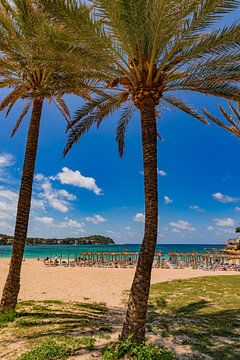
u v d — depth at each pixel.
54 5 5.89
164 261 37.03
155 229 6.43
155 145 6.80
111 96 8.95
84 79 7.80
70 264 34.81
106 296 14.77
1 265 30.83
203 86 7.49
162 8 5.68
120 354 5.55
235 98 7.59
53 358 5.70
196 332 8.20
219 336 7.86
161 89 7.15
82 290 16.31
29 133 9.99
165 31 6.35
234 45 6.50
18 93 10.28
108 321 9.39
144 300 6.14
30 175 9.74
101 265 33.62
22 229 9.45
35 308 10.94
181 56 6.93
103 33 6.26
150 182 6.57
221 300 13.25
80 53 6.77
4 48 8.43
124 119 11.31
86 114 9.50
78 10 5.93
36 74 9.80
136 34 6.23
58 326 8.30
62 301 12.91
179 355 6.26
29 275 21.75
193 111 9.84
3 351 6.13
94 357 5.79
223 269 28.88
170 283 18.62
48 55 6.95
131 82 7.21
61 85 7.95
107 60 6.95
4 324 8.27
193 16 6.07
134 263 34.84
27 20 8.05
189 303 12.74
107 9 5.68
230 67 7.02
